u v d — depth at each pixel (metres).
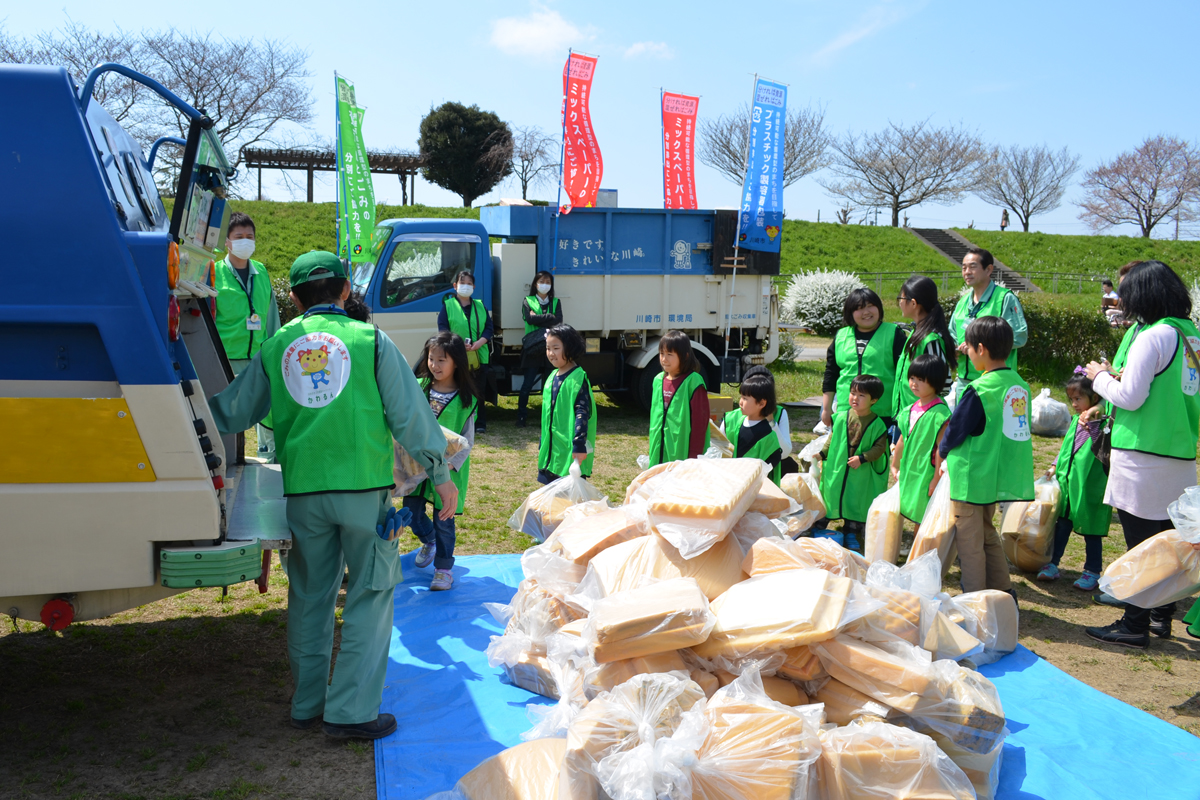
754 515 3.69
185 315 3.86
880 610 3.09
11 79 2.60
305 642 3.25
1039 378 15.54
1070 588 5.38
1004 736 2.88
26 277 2.60
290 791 2.88
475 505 6.87
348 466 3.07
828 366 6.25
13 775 2.92
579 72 10.55
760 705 2.56
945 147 54.62
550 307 10.12
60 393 2.67
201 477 2.78
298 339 3.12
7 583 2.71
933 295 5.60
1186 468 4.22
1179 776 3.07
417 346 10.01
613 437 10.05
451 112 44.78
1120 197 58.69
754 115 10.99
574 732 2.59
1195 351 4.20
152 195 3.63
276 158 35.75
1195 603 4.09
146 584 2.80
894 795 2.46
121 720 3.36
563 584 3.74
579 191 10.66
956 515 4.65
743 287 11.45
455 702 3.54
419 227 9.93
